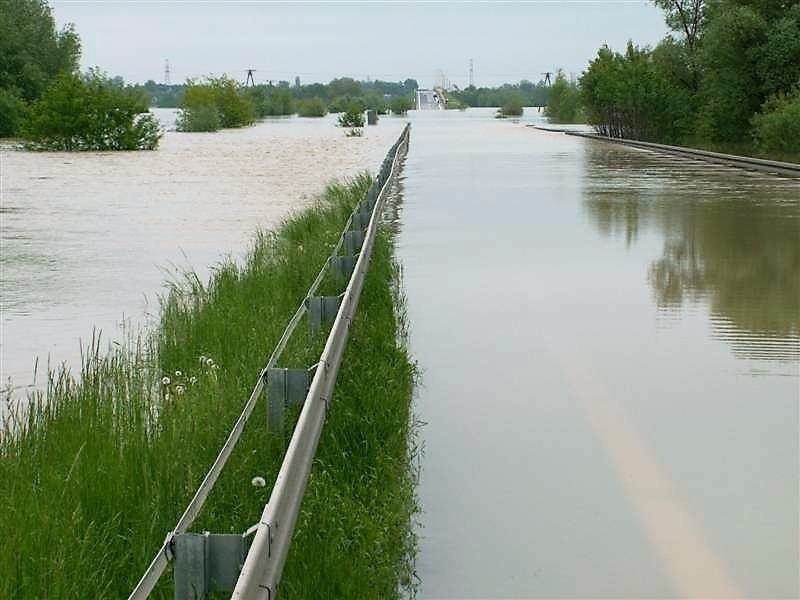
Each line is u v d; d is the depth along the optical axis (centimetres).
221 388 801
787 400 886
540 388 927
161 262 1805
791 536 620
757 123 4997
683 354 1045
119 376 869
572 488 695
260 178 3688
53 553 497
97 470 605
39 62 8806
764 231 2002
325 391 718
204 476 619
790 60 5216
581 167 3981
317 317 955
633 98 6156
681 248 1780
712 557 593
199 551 438
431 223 2145
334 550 552
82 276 1670
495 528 634
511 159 4509
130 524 560
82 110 5819
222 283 1347
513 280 1469
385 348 984
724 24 5294
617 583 564
